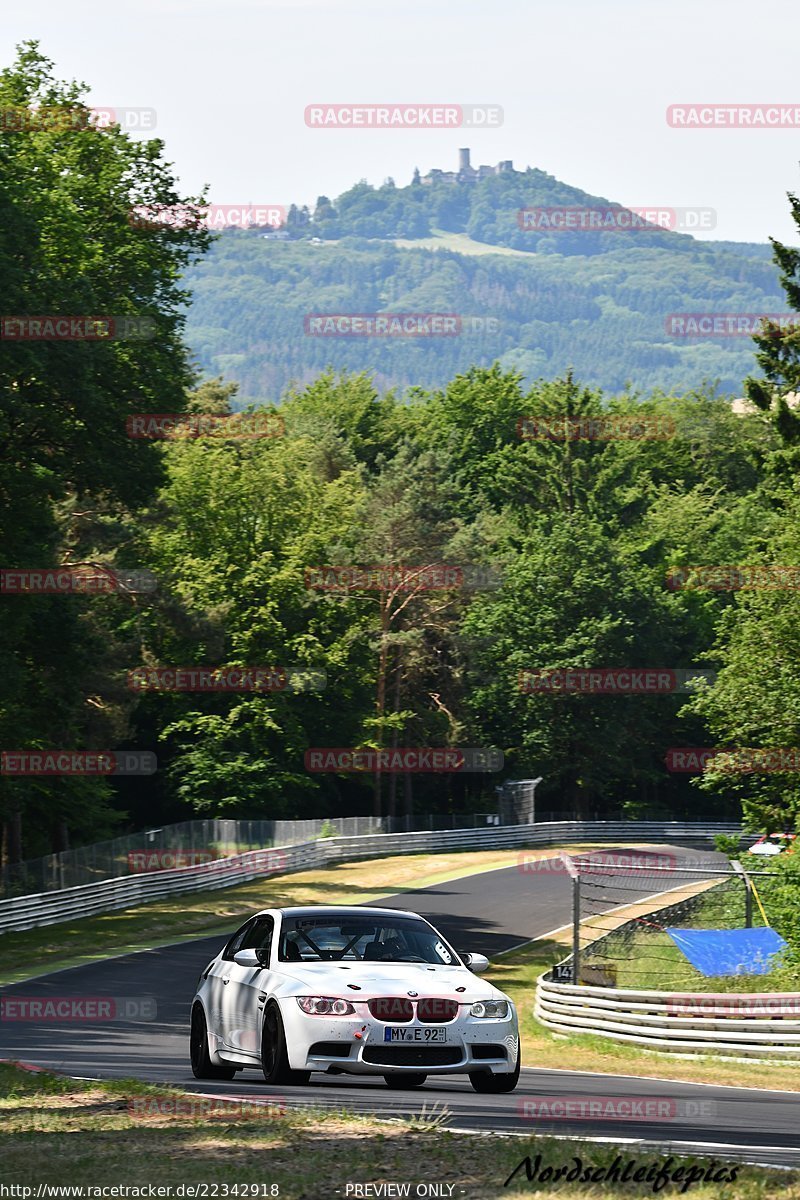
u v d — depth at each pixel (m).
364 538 115.12
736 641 60.72
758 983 39.62
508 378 162.62
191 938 58.44
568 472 141.25
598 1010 35.53
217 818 101.19
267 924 19.50
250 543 108.88
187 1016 35.47
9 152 59.72
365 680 111.69
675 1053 32.34
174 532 107.44
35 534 58.44
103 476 57.44
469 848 105.31
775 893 47.31
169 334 66.31
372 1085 19.25
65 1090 17.59
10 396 51.12
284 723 106.00
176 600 91.38
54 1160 12.84
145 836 71.62
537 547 128.62
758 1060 30.69
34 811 80.38
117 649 85.69
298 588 107.31
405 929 19.42
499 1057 17.84
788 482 75.00
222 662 104.25
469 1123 15.55
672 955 50.25
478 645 120.44
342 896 74.00
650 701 126.31
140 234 67.00
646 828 122.31
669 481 161.00
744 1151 14.09
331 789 119.56
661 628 125.81
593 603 124.50
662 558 136.88
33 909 57.72
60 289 53.06
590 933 62.16
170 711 105.75
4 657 56.16
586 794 129.88
